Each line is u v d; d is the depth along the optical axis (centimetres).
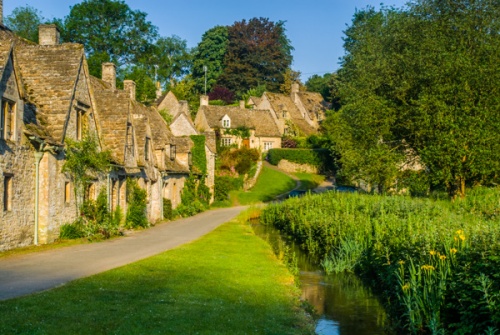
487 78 2845
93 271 1441
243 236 2534
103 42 6681
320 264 1958
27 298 1076
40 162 2028
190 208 4156
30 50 2342
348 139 3559
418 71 3144
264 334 988
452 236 1466
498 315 897
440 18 3219
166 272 1455
